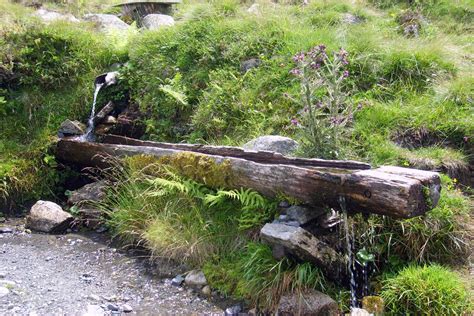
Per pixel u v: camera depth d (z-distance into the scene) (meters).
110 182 6.13
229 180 4.89
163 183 5.05
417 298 3.79
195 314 4.20
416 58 6.83
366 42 7.15
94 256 5.24
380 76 6.71
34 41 7.95
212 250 4.79
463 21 9.37
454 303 3.76
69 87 7.83
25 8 9.76
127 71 7.79
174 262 4.93
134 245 5.40
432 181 3.85
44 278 4.69
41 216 5.92
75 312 4.09
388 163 5.30
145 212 5.37
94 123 7.31
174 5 10.98
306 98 5.07
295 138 5.79
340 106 5.98
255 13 8.31
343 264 4.22
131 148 5.96
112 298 4.39
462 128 5.68
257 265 4.31
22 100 7.50
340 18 8.48
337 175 4.04
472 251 4.44
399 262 4.36
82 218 6.01
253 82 6.80
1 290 4.32
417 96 6.40
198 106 6.88
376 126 5.83
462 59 7.18
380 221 4.46
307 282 4.08
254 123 6.21
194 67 7.52
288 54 6.97
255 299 4.21
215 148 5.37
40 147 6.94
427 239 4.36
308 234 4.18
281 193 4.50
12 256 5.17
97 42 8.42
